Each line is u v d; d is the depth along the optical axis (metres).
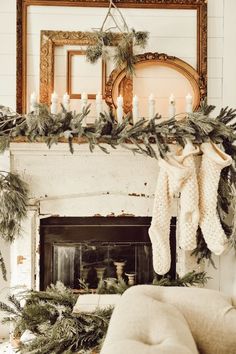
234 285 2.37
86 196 2.38
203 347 1.16
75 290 2.46
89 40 2.44
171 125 2.19
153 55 2.44
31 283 2.37
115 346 0.84
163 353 0.82
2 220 2.15
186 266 2.40
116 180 2.37
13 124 2.24
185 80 2.48
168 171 2.16
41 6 2.44
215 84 2.51
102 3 2.45
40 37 2.44
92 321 1.72
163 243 2.23
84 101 2.23
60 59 2.46
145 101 2.47
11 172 2.31
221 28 2.51
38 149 2.29
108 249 2.52
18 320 1.85
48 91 2.44
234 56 2.51
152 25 2.48
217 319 1.16
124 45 2.35
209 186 2.18
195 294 1.22
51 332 1.69
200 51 2.47
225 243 2.16
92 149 2.16
